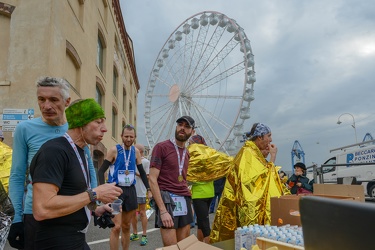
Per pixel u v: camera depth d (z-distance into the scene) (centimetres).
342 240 61
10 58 784
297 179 664
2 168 325
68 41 949
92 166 257
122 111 2194
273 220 226
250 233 189
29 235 197
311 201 69
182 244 167
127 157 413
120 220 382
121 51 2184
